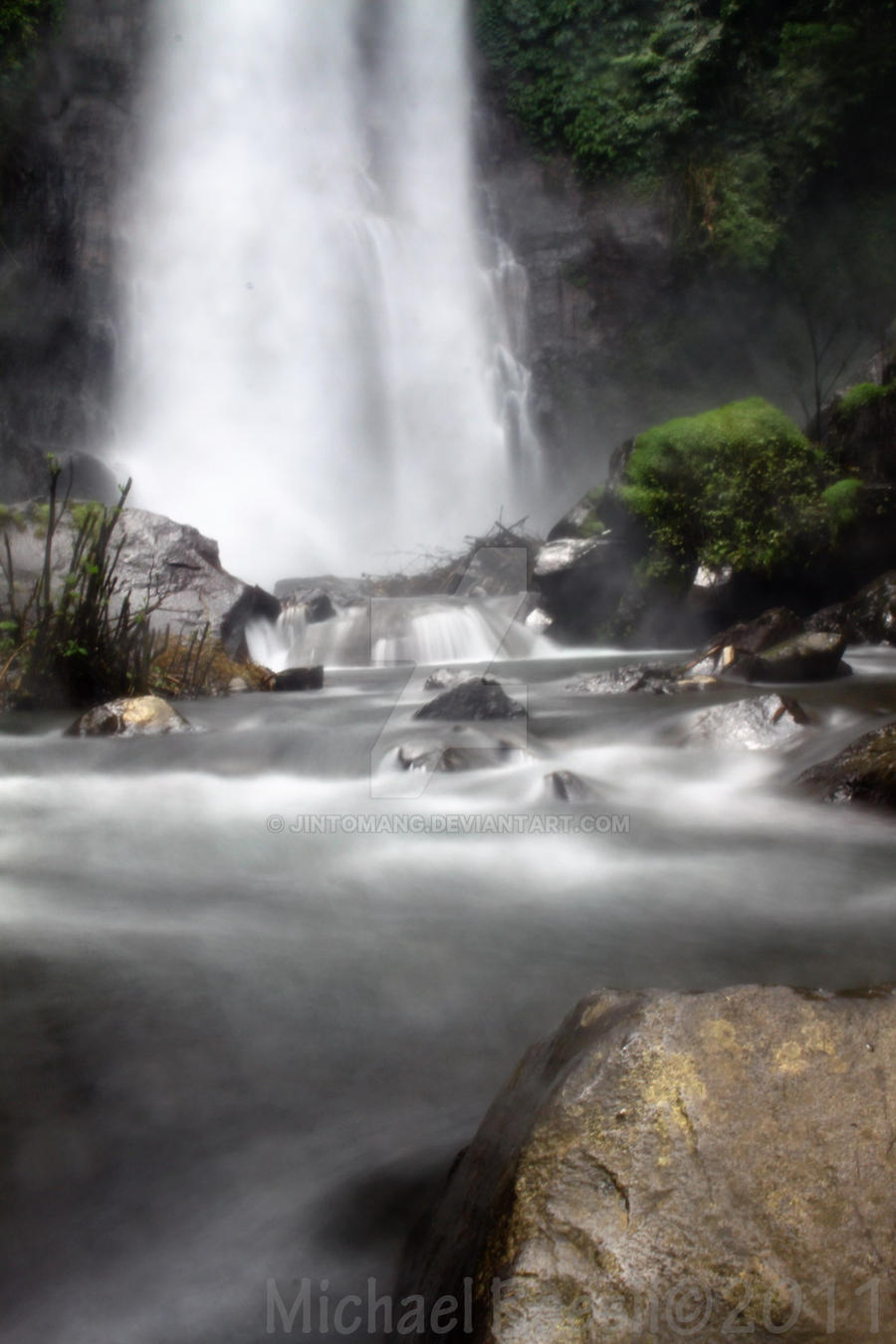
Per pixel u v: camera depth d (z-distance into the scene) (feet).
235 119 88.07
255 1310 5.57
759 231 74.23
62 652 25.34
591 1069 5.36
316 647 39.04
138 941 10.80
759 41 77.92
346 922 11.37
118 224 81.56
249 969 10.03
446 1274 5.03
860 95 71.61
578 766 18.49
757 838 14.52
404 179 91.91
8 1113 7.43
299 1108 7.51
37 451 55.21
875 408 43.09
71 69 81.61
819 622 37.29
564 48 87.51
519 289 88.38
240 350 82.94
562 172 87.61
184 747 20.17
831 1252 4.63
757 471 40.93
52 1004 9.20
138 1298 5.70
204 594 33.65
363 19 92.99
